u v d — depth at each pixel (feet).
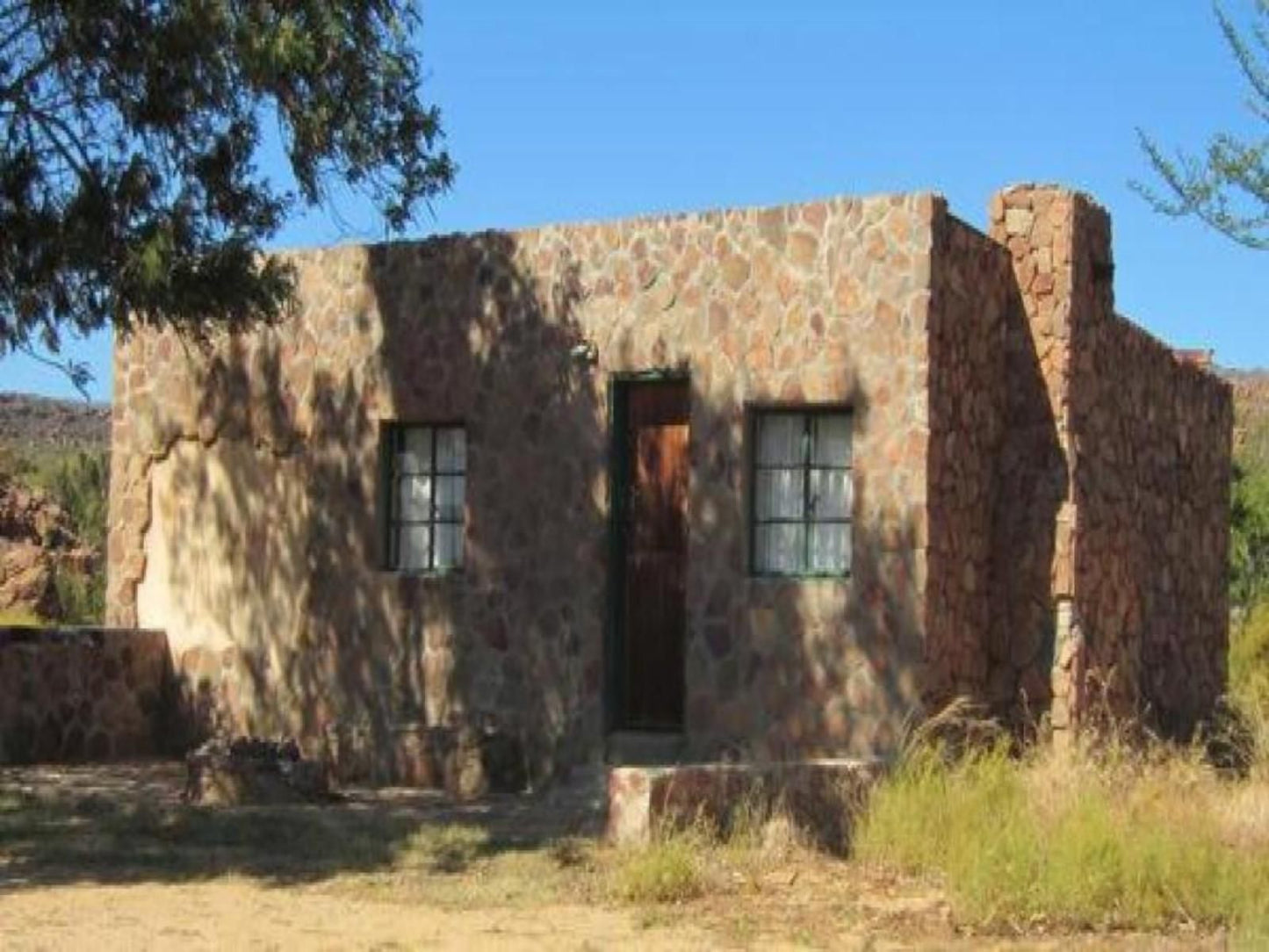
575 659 55.62
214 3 46.91
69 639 63.41
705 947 30.83
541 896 35.40
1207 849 34.73
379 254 60.95
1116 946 30.63
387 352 60.54
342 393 61.62
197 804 50.44
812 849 39.09
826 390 51.34
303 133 51.29
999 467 53.42
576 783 54.24
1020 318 53.88
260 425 63.62
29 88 49.03
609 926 32.63
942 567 50.31
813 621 51.06
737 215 53.42
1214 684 68.39
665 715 54.75
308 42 48.08
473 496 58.18
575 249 56.49
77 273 48.96
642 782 39.19
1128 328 58.75
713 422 53.26
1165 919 32.83
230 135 50.34
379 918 33.42
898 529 49.88
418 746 56.54
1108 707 54.49
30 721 62.13
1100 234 55.47
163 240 46.88
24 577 106.93
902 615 49.60
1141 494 59.77
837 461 51.93
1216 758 56.18
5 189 48.21
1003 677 52.42
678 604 54.75
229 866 39.24
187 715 64.95
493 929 32.32
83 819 46.50
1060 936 31.81
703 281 53.88
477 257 58.65
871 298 50.88
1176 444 64.34
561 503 56.29
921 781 40.29
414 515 60.59
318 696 61.46
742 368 52.90
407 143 53.36
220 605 64.39
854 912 33.68
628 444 56.03
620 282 55.47
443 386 59.16
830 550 51.80
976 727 48.88
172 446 66.08
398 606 59.67
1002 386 53.67
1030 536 52.60
